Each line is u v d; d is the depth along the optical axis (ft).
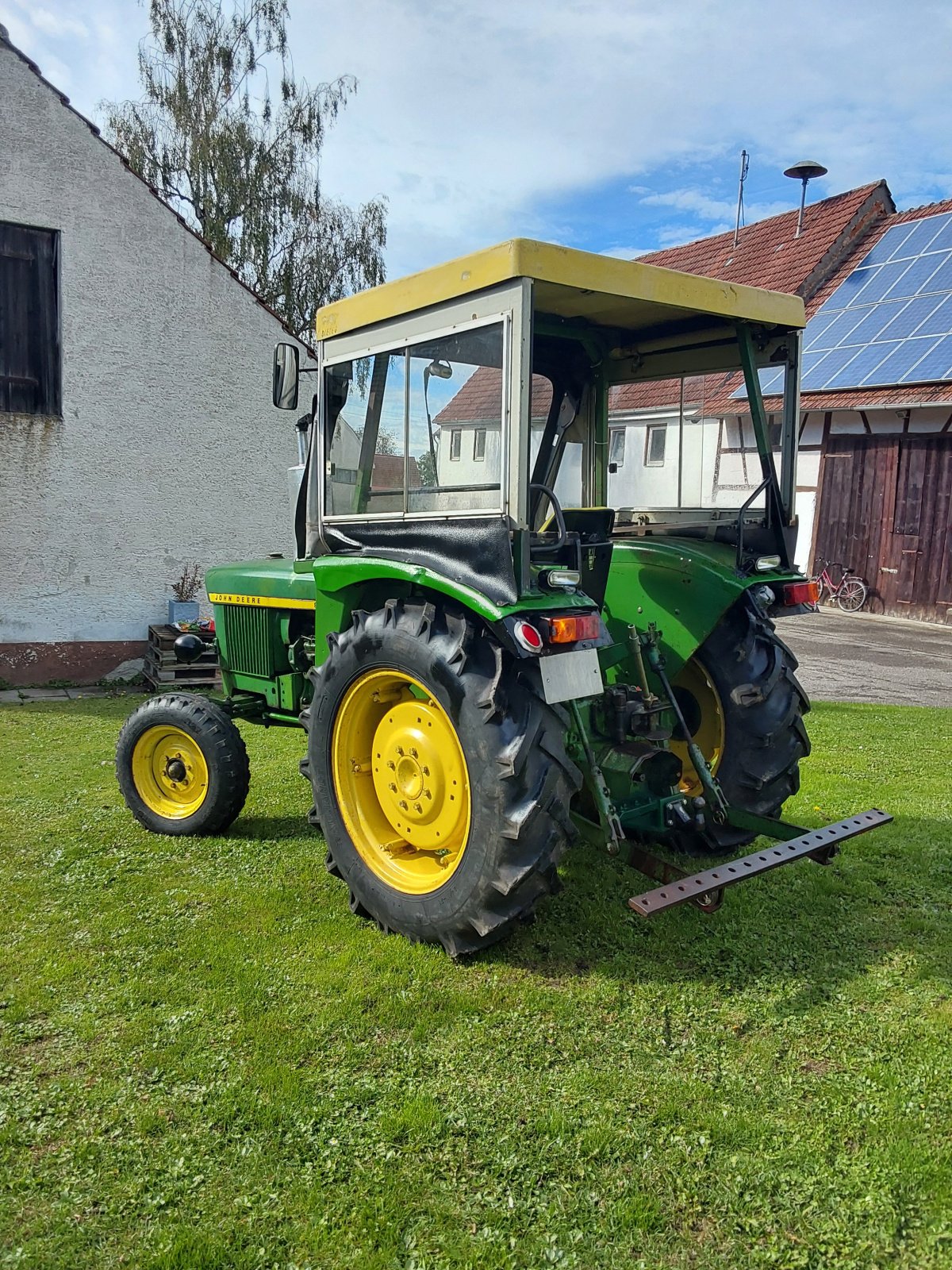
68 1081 7.93
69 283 26.53
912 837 13.89
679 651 12.01
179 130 52.80
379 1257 6.12
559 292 10.42
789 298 11.26
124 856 13.16
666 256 70.54
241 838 13.97
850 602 47.65
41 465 26.68
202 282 28.32
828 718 23.17
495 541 9.15
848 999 9.33
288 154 54.80
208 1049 8.38
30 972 9.77
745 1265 6.13
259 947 10.34
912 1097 7.77
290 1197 6.63
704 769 10.98
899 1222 6.45
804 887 12.06
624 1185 6.78
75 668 27.71
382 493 10.96
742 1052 8.44
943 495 43.45
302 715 11.62
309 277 55.57
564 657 9.30
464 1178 6.85
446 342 9.77
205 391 28.73
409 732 10.36
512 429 8.89
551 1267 6.10
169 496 28.55
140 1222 6.42
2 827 14.43
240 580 14.89
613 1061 8.27
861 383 43.37
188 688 26.55
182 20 52.47
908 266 49.73
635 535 13.57
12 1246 6.19
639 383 13.16
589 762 10.03
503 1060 8.26
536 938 10.53
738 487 12.60
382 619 10.30
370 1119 7.46
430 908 9.96
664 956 10.18
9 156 25.40
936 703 26.04
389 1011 8.95
